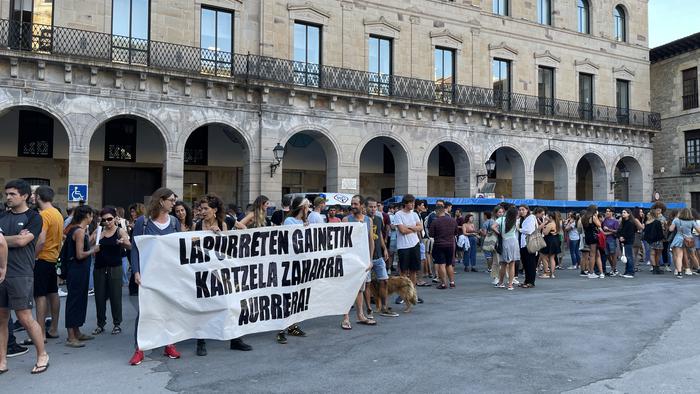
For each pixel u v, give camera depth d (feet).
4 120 67.72
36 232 20.77
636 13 111.86
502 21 94.17
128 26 65.31
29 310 20.54
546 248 51.72
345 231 28.43
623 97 109.91
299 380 19.45
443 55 88.07
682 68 112.37
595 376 19.77
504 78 94.79
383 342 25.20
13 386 18.89
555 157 98.48
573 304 35.63
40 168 70.08
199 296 22.94
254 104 70.95
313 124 74.38
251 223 28.55
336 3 78.43
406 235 37.27
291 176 87.04
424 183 82.74
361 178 92.22
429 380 19.33
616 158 104.06
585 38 103.71
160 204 23.39
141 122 75.46
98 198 73.51
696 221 53.67
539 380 19.27
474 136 87.86
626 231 53.52
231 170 82.58
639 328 27.96
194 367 21.29
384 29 81.87
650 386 18.56
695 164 109.60
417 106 81.87
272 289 25.11
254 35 72.79
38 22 60.75
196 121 67.05
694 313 32.24
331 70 76.33
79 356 23.15
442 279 43.39
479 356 22.54
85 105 60.64
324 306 27.43
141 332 21.70
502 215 47.03
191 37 68.54
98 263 27.84
